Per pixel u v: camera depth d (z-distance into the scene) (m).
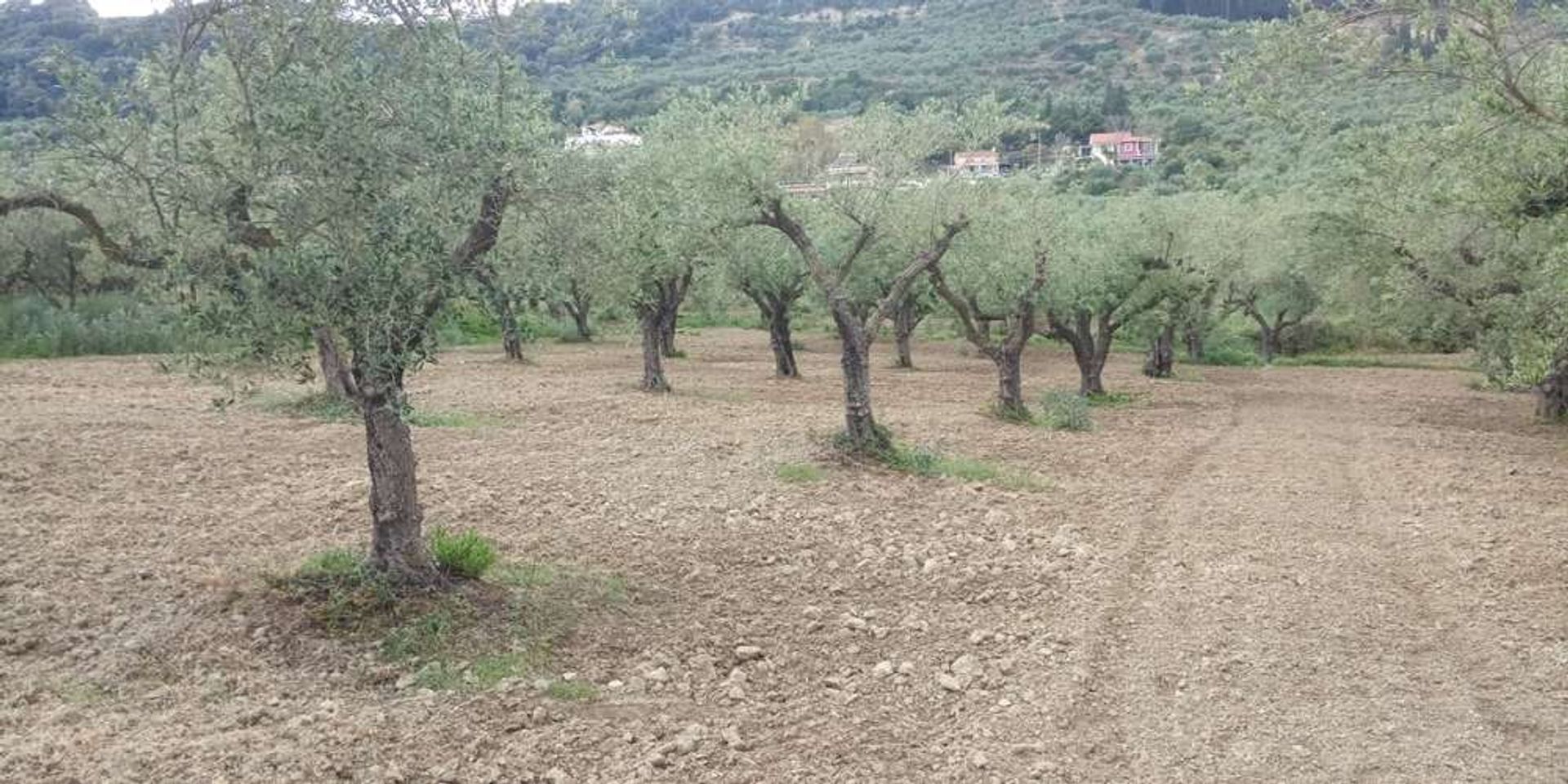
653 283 23.08
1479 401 29.61
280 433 16.59
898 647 8.49
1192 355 44.12
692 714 7.04
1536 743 6.82
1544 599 9.87
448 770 6.02
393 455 8.42
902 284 16.62
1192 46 96.44
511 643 7.96
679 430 18.61
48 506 11.31
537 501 12.53
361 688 7.19
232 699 6.92
